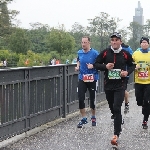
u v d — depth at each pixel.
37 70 7.23
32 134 6.81
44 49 87.38
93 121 7.80
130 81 16.09
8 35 68.81
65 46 76.75
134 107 10.91
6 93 6.04
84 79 7.66
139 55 7.70
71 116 9.01
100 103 11.64
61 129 7.35
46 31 98.75
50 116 8.02
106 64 6.21
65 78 8.72
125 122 8.24
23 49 74.00
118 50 6.15
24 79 6.66
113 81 6.18
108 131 7.19
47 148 5.77
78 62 7.80
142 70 7.65
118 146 5.95
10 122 6.16
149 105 7.46
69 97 9.11
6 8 67.00
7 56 59.78
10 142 6.14
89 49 7.66
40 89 7.43
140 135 6.84
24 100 6.70
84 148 5.78
